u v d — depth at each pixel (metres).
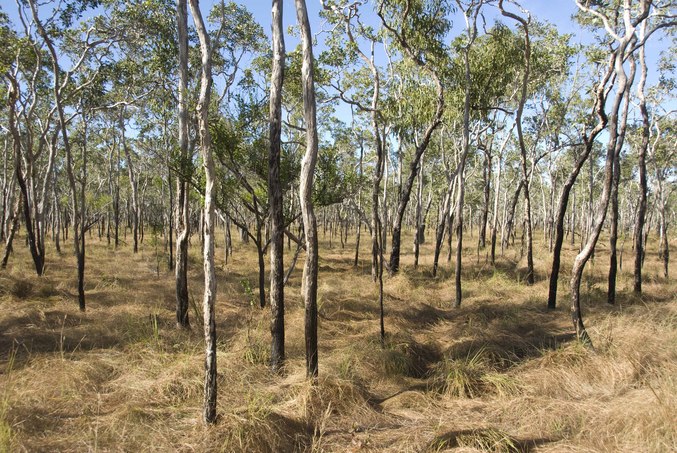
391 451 4.20
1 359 6.49
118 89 15.62
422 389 6.12
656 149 19.27
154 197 39.31
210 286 4.43
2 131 21.39
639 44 7.29
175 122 14.67
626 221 43.69
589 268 16.92
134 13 11.20
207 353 4.46
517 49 12.23
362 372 6.42
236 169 9.41
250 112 9.45
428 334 8.87
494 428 4.50
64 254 19.61
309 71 5.50
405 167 30.48
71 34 12.88
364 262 21.30
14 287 10.58
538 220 53.09
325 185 8.90
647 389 5.14
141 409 4.78
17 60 12.16
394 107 11.98
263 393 5.27
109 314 9.29
